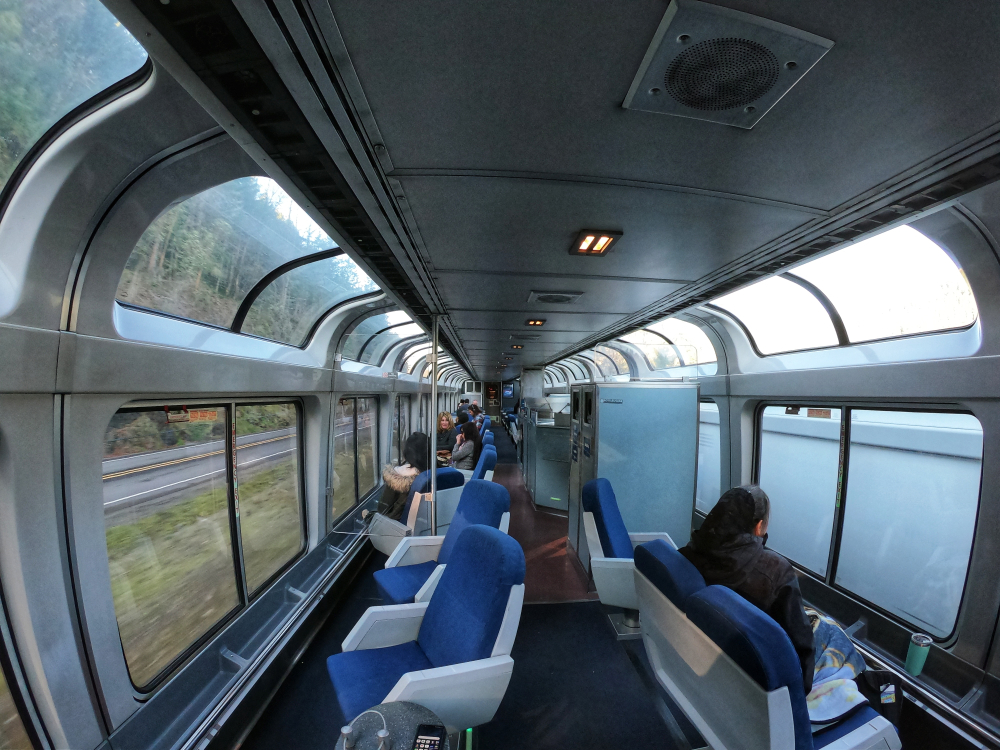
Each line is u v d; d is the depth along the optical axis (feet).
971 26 3.00
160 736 7.48
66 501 5.82
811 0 2.89
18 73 4.31
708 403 20.49
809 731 5.71
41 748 5.67
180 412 8.91
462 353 32.73
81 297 5.76
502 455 47.88
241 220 8.58
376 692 7.20
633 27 3.16
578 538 16.61
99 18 4.09
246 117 4.17
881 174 5.22
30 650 5.46
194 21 3.00
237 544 10.93
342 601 14.62
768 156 4.91
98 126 4.84
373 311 16.03
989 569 8.27
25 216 5.03
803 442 14.25
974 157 4.78
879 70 3.50
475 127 4.43
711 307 15.11
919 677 9.16
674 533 14.56
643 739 8.64
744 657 5.72
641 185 5.66
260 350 11.56
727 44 3.28
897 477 11.09
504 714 9.26
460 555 8.49
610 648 11.70
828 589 12.75
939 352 9.19
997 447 8.08
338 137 4.55
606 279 10.48
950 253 7.99
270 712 9.39
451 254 8.73
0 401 4.91
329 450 15.88
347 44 3.30
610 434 14.43
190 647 9.02
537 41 3.31
